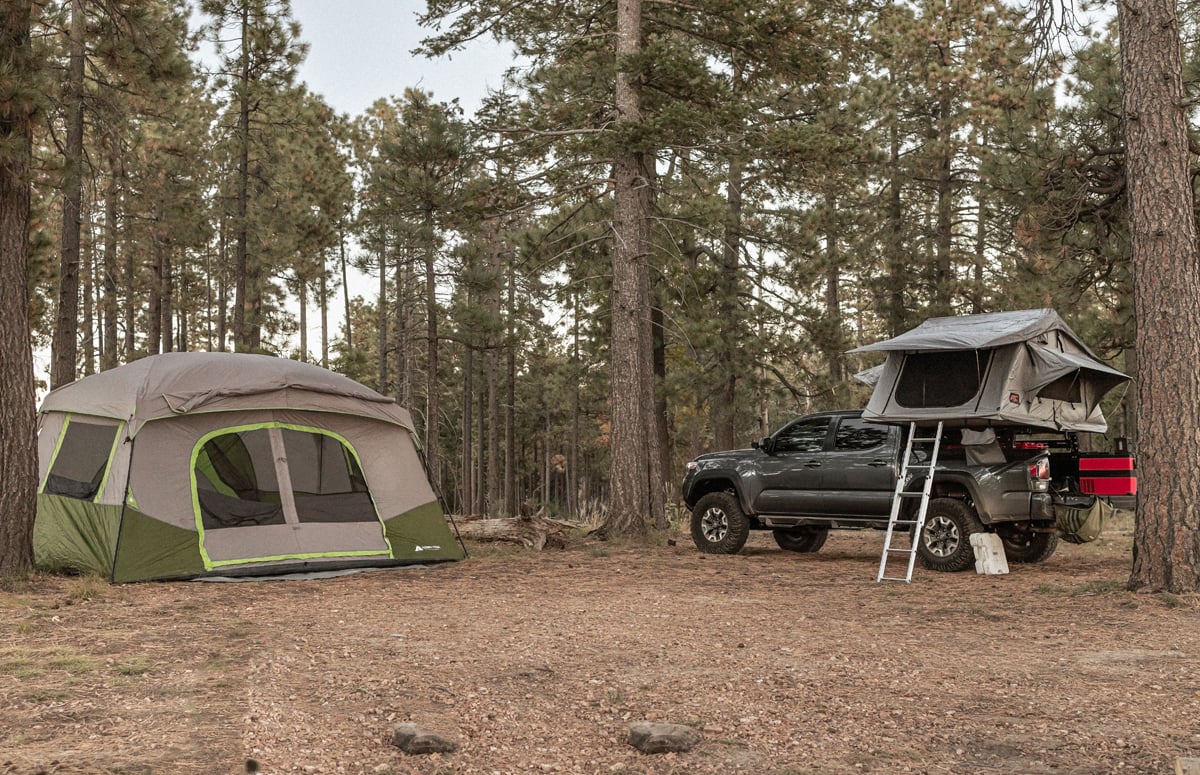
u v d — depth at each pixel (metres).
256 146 27.16
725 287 24.12
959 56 23.98
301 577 10.84
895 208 26.44
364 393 12.47
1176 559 8.71
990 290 23.86
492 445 37.19
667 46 15.26
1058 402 11.49
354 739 4.52
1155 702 5.10
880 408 11.38
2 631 7.23
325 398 12.11
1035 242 17.06
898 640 6.90
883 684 5.55
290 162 29.08
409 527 12.25
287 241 28.58
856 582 10.38
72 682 5.54
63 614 8.08
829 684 5.56
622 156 15.95
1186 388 8.78
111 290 31.09
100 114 15.38
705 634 7.17
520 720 4.86
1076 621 7.61
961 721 4.80
